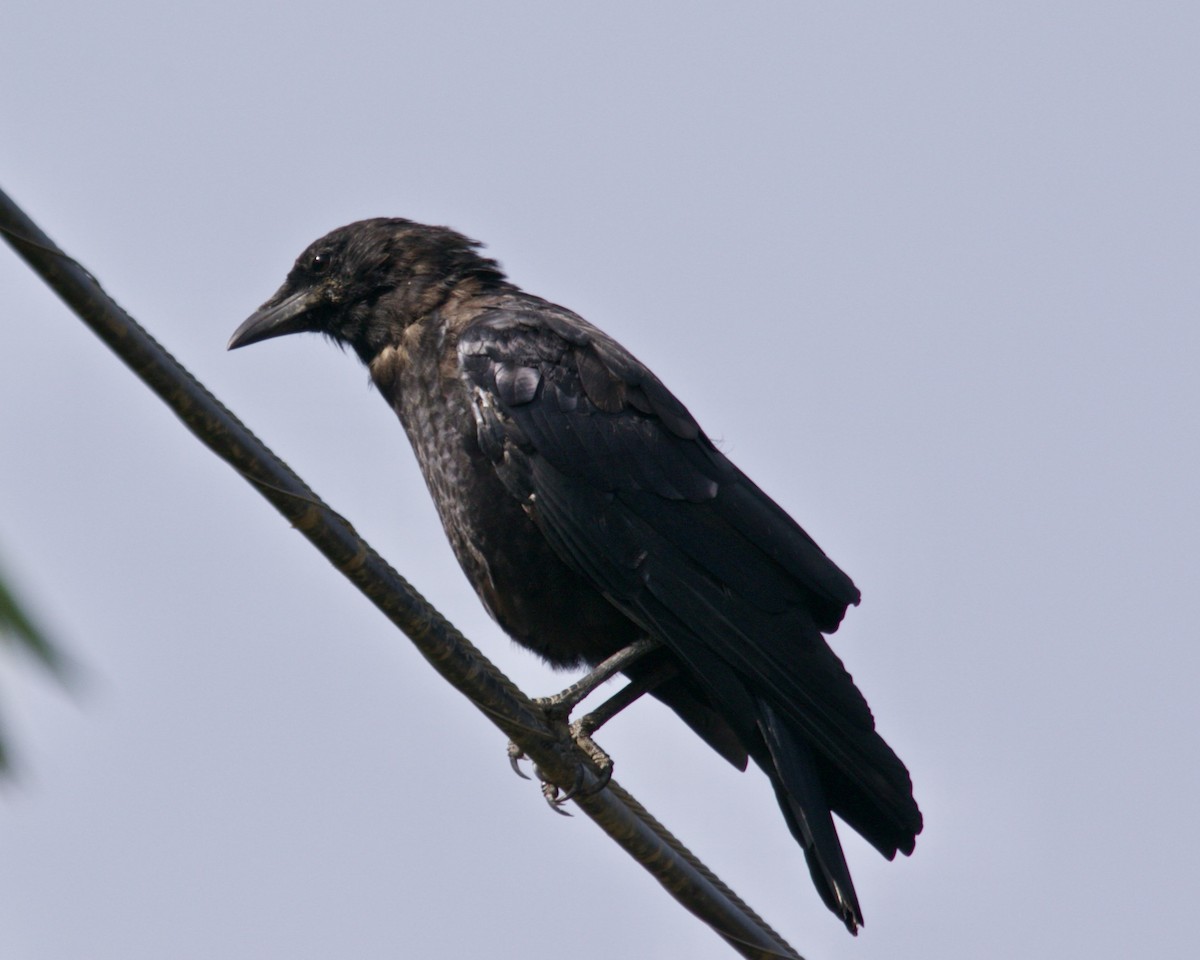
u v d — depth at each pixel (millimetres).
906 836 10211
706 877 9352
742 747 11562
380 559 8055
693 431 11172
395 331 12156
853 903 9617
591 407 11000
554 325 11375
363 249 12469
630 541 10656
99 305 6793
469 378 11242
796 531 10969
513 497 10977
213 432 7305
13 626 4027
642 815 9320
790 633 10477
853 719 10250
